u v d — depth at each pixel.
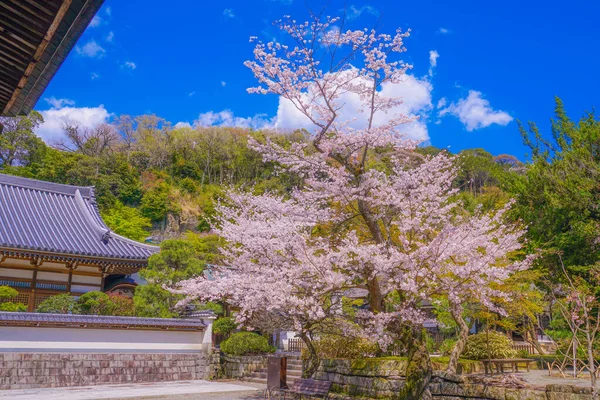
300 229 11.38
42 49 4.99
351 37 9.34
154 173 69.88
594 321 14.22
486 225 10.78
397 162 10.52
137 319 18.47
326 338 15.35
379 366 11.93
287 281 10.34
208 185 70.69
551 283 16.25
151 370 18.41
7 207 22.98
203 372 19.47
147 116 81.44
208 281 12.09
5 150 56.59
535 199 19.47
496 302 13.59
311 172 10.39
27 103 5.99
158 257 20.08
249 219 13.34
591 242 16.81
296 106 9.91
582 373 13.27
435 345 20.03
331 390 13.16
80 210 25.62
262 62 9.56
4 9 4.53
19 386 15.80
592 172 17.80
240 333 20.50
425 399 9.16
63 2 4.37
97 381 17.22
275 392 14.25
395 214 10.48
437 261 9.20
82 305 19.92
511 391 8.95
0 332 15.96
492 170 23.27
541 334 24.78
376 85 9.77
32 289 20.88
